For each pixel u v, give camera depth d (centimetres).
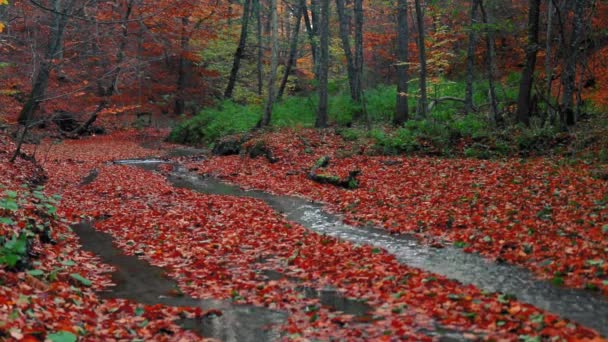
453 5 2422
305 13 3712
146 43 3356
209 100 4206
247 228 1170
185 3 3094
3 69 2892
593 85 2195
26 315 569
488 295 695
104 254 988
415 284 746
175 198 1574
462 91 2883
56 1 2202
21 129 2753
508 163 1605
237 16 4034
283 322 647
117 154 2805
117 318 654
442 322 611
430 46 2878
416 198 1348
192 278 834
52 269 811
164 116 4172
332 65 4434
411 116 2606
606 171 1323
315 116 2977
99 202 1493
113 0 2606
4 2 764
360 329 604
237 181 1927
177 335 601
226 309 699
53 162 2330
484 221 1071
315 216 1313
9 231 808
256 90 4253
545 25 2534
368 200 1409
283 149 2212
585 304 663
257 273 851
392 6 2652
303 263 885
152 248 1014
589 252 809
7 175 1526
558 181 1291
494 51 2728
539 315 607
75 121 3469
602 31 1936
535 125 1930
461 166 1639
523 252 868
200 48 3862
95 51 2939
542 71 2356
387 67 4203
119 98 3716
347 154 2044
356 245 1004
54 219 1145
